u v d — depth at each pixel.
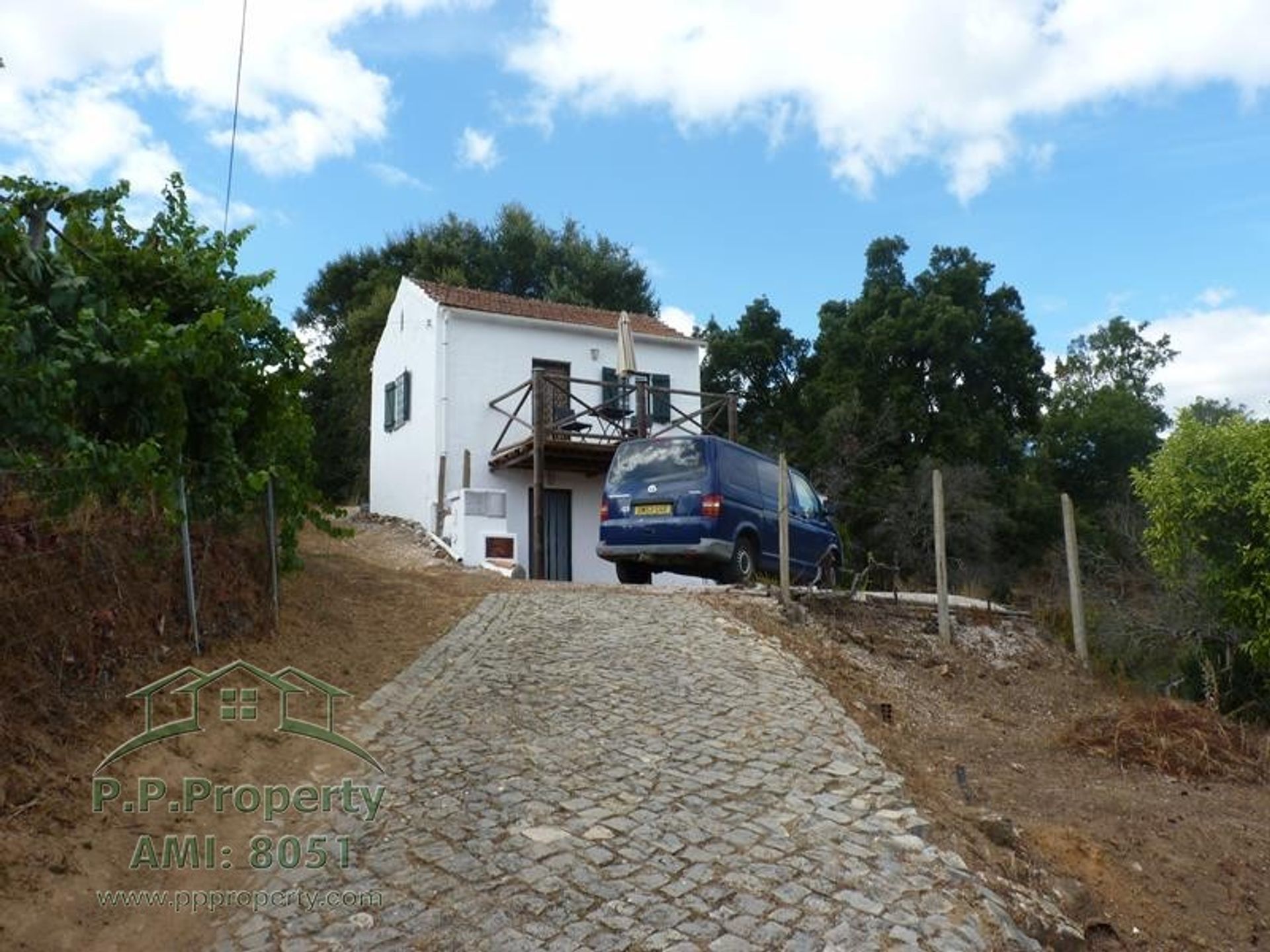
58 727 4.95
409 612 9.59
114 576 5.67
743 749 6.17
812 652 9.21
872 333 31.86
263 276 8.04
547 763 5.79
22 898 3.90
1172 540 11.82
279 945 3.87
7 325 5.28
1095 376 44.50
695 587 11.80
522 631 9.04
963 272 33.09
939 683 9.84
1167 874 5.82
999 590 24.12
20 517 4.97
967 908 4.34
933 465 28.77
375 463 22.50
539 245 36.22
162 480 5.86
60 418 5.72
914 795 5.64
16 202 6.53
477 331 19.48
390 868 4.50
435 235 36.44
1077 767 7.82
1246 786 7.73
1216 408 36.72
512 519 19.14
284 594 8.65
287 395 8.31
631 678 7.60
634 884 4.36
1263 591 10.95
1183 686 11.95
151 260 7.64
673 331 22.22
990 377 32.69
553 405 19.30
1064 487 35.62
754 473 12.54
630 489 12.20
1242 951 5.22
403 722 6.48
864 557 27.05
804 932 4.00
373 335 31.95
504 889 4.29
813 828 5.02
